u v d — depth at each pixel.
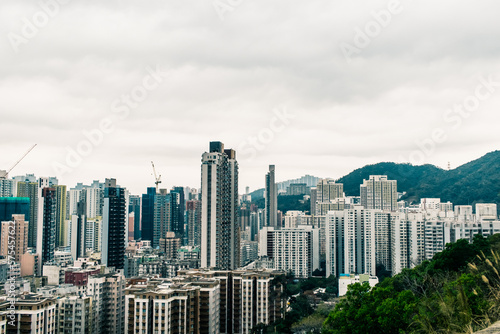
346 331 79.69
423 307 57.69
